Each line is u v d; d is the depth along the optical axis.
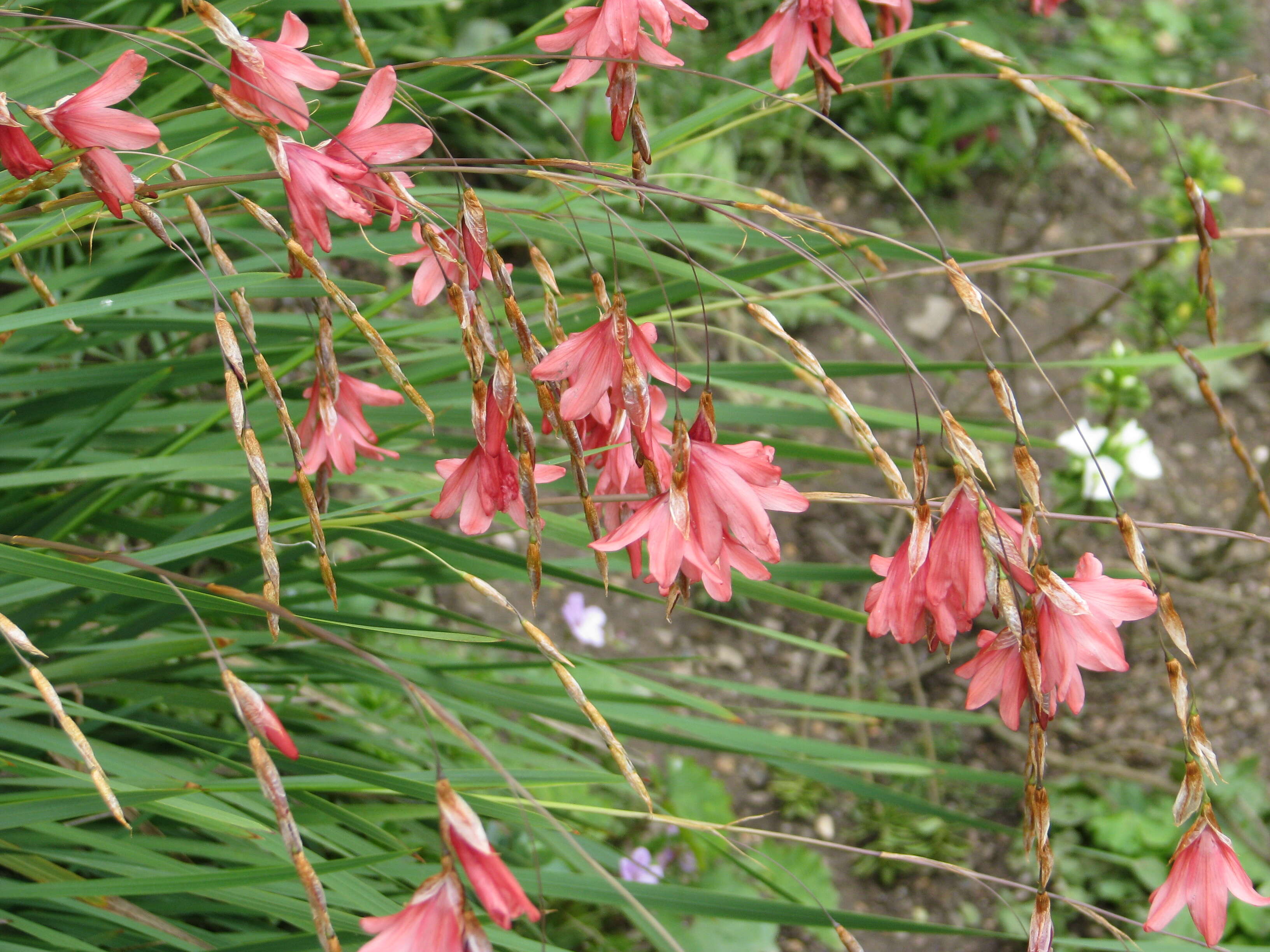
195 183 0.69
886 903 1.20
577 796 1.09
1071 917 1.18
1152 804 1.25
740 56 0.74
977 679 0.68
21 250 0.72
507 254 1.50
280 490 0.84
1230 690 1.38
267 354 0.85
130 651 0.78
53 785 0.75
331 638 0.65
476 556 0.81
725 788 1.26
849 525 1.50
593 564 0.89
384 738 0.91
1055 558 1.46
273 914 0.76
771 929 1.06
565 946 1.00
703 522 0.68
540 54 0.85
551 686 0.86
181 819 0.73
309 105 0.79
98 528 0.86
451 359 0.87
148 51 0.82
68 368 0.91
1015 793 1.28
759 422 0.88
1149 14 2.12
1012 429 1.18
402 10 1.44
